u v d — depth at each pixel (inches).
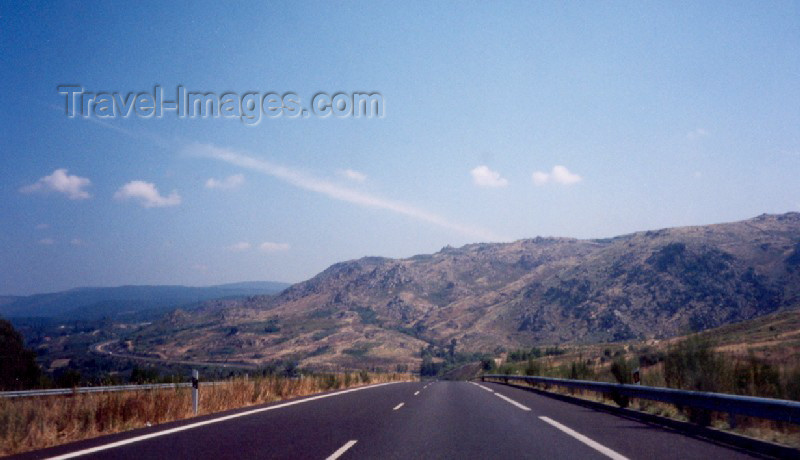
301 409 649.6
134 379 1440.7
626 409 605.0
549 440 413.4
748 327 2657.5
